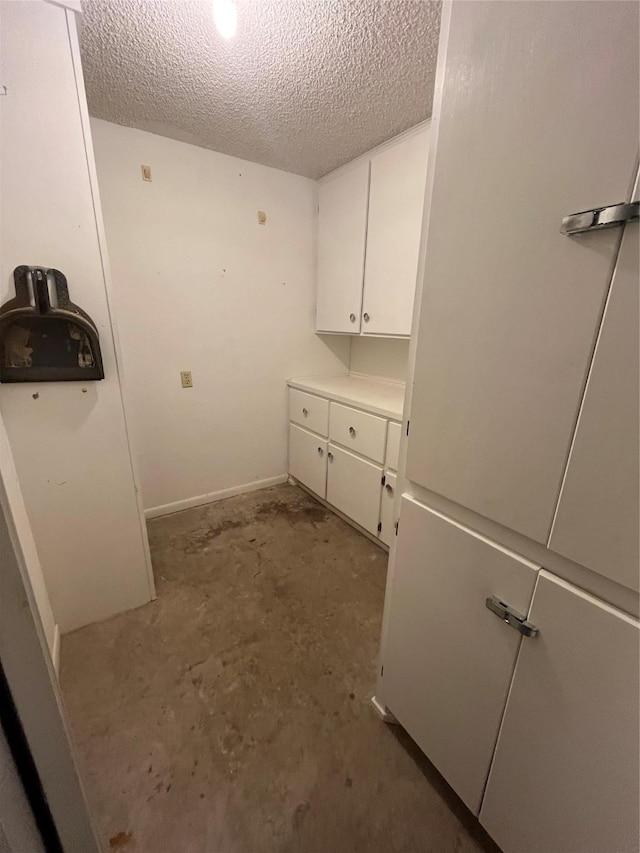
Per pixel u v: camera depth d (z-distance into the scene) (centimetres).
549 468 64
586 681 64
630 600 57
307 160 219
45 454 135
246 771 107
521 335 65
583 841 69
